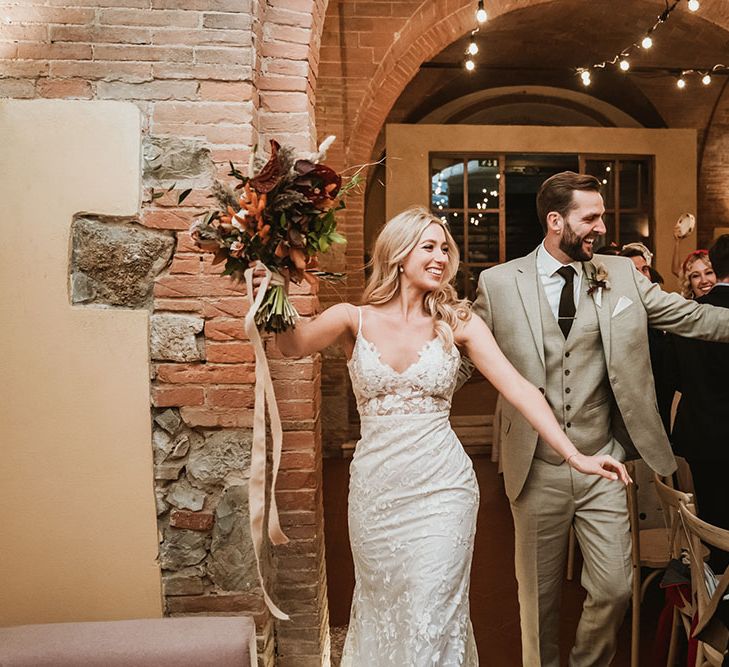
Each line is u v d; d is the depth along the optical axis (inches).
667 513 121.1
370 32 281.9
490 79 438.3
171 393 113.2
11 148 109.4
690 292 171.5
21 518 111.4
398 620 90.8
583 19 354.6
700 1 281.1
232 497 113.9
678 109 407.8
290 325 91.0
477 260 380.2
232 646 85.0
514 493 112.8
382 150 422.6
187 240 112.4
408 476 92.3
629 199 386.3
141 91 111.9
